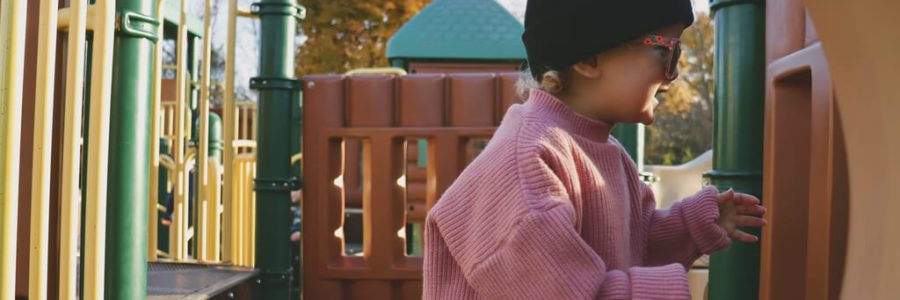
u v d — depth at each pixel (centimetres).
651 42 144
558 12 146
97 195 192
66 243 188
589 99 148
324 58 1392
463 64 673
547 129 141
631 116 146
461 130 346
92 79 193
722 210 171
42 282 180
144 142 207
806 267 173
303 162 348
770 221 184
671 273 127
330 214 347
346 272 344
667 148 1802
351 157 572
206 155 409
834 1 111
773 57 187
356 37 1395
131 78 204
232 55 369
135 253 206
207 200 435
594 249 142
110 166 204
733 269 217
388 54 679
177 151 411
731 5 222
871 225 116
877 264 114
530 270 127
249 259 442
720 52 225
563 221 128
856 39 113
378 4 1383
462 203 140
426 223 149
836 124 146
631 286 127
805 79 181
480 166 140
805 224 182
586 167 142
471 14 676
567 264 127
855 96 118
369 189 346
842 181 148
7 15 169
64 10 203
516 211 130
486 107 348
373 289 345
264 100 343
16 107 170
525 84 164
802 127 183
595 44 143
